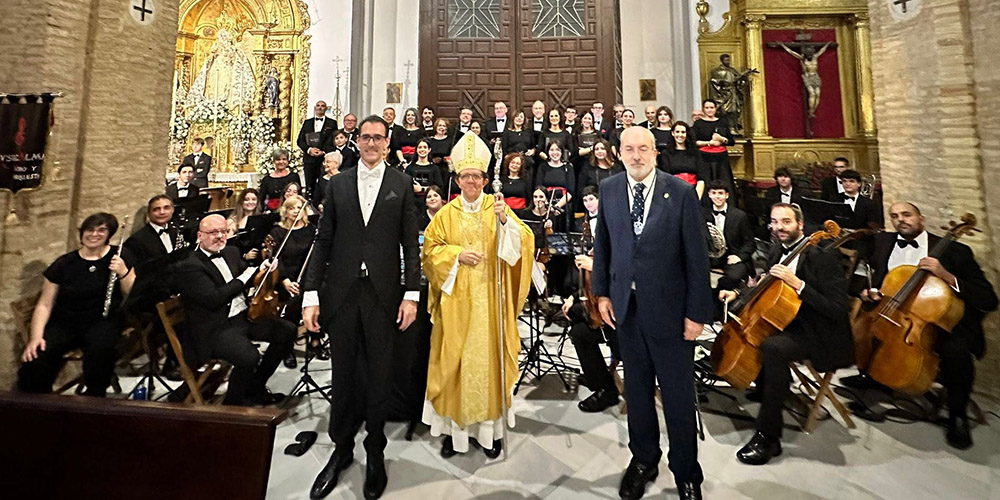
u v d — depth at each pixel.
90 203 3.39
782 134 8.22
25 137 2.76
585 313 3.11
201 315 2.89
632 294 2.10
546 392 3.42
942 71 3.38
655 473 2.31
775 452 2.54
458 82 8.85
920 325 2.64
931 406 3.10
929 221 3.50
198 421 1.43
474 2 8.96
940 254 2.81
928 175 3.51
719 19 8.47
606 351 4.25
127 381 3.60
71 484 1.44
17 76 3.05
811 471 2.42
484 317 2.59
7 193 2.95
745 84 8.16
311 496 2.23
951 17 3.34
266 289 3.33
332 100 8.58
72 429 1.46
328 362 3.99
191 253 2.95
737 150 8.11
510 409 2.70
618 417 3.04
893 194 3.76
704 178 5.86
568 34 8.86
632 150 2.06
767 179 7.88
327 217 2.31
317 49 8.68
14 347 2.99
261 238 3.97
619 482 2.36
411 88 8.81
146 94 3.77
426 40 8.86
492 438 2.56
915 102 3.57
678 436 2.07
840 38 8.29
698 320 1.99
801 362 2.77
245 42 8.78
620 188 2.18
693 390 2.09
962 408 2.65
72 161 3.26
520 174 5.52
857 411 3.02
